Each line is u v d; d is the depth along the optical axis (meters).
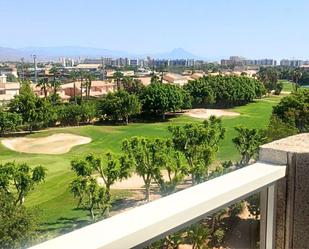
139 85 88.00
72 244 1.25
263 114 70.44
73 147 47.94
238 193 1.85
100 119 65.75
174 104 70.25
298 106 28.91
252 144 24.25
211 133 29.34
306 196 2.19
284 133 23.75
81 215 23.06
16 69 179.25
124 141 27.62
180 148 27.52
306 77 119.25
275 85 106.62
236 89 81.94
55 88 81.62
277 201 2.17
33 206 24.53
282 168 2.13
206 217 1.76
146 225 1.42
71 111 62.66
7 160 40.50
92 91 95.38
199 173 22.44
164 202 1.64
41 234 15.77
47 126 61.41
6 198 18.94
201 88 79.25
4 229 15.17
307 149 2.19
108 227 1.39
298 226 2.20
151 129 58.72
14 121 55.09
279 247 2.22
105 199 23.27
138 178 29.28
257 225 2.09
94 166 24.86
